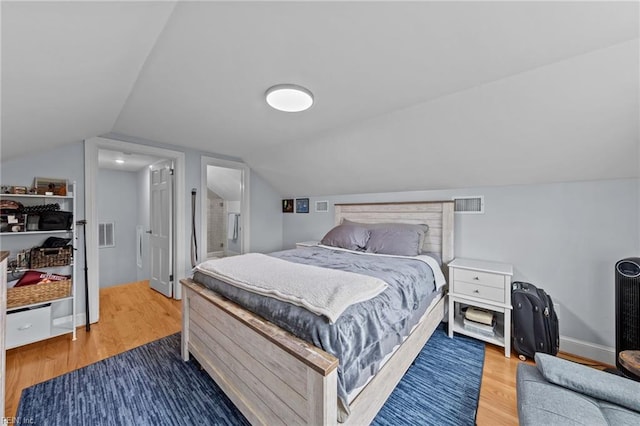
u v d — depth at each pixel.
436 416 1.50
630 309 1.68
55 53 1.02
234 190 5.25
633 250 1.93
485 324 2.28
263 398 1.28
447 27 1.15
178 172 3.24
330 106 2.00
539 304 1.97
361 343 1.18
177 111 2.13
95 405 1.55
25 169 2.25
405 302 1.64
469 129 2.03
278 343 1.16
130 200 5.01
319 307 1.19
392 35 1.21
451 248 2.71
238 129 2.56
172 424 1.43
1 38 0.82
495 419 1.48
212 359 1.69
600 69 1.37
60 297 2.25
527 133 1.89
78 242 2.53
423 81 1.62
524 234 2.37
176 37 1.23
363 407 1.22
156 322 2.68
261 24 1.14
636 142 1.68
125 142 2.78
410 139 2.34
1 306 1.26
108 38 1.06
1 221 2.04
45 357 2.03
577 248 2.13
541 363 1.25
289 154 3.28
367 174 3.06
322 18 1.10
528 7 1.03
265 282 1.52
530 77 1.52
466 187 2.68
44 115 1.58
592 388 1.08
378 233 2.83
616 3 1.00
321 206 4.00
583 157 1.91
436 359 2.05
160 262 3.59
